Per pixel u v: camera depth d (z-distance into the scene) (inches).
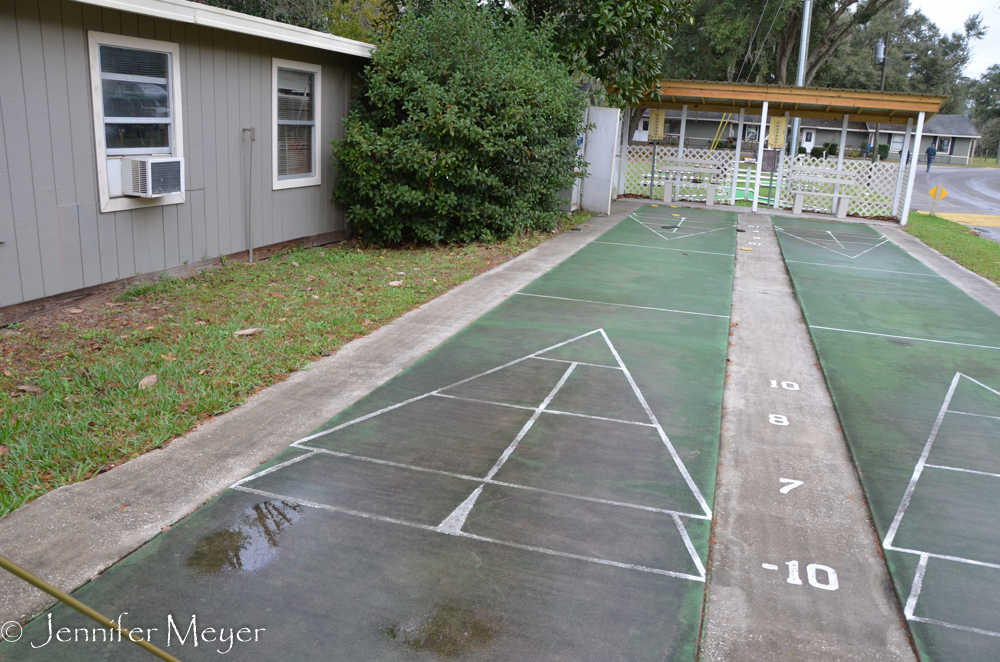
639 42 642.8
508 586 133.3
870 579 141.8
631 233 562.6
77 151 285.7
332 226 471.2
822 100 696.4
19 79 258.8
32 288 274.7
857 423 216.8
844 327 322.0
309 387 223.6
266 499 159.0
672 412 217.9
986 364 279.0
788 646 122.0
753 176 1129.4
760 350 285.3
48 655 111.7
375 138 428.5
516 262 426.3
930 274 458.0
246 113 378.6
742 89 724.0
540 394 226.8
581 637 121.0
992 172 2148.1
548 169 501.4
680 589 135.1
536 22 605.3
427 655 115.3
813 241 573.0
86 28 281.9
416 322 297.0
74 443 177.0
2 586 126.2
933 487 178.9
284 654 114.1
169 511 152.4
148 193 307.1
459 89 428.1
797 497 172.2
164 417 192.9
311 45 390.6
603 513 160.1
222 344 250.8
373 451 183.8
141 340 255.3
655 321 315.3
